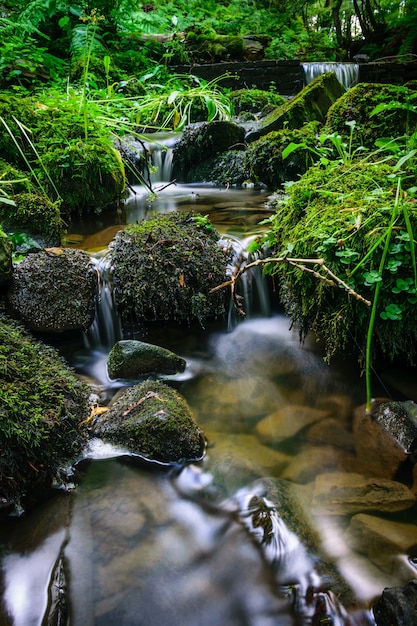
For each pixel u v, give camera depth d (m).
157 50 8.64
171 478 1.96
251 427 2.25
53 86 5.62
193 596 1.50
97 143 4.33
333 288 2.37
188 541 1.68
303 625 1.41
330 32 12.59
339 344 2.45
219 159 5.47
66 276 2.83
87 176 4.12
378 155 3.62
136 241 3.06
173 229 3.19
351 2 11.86
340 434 2.20
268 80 8.55
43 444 1.93
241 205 4.48
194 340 2.97
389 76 8.76
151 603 1.48
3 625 1.42
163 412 2.12
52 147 4.13
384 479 1.92
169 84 7.36
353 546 1.62
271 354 2.84
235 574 1.57
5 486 1.83
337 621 1.41
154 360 2.59
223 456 2.06
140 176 4.90
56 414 2.02
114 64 7.44
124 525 1.74
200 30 9.63
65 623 1.42
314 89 5.71
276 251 2.97
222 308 3.03
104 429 2.14
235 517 1.77
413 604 1.33
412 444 2.05
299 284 2.57
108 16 8.16
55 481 1.93
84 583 1.53
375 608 1.40
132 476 1.97
